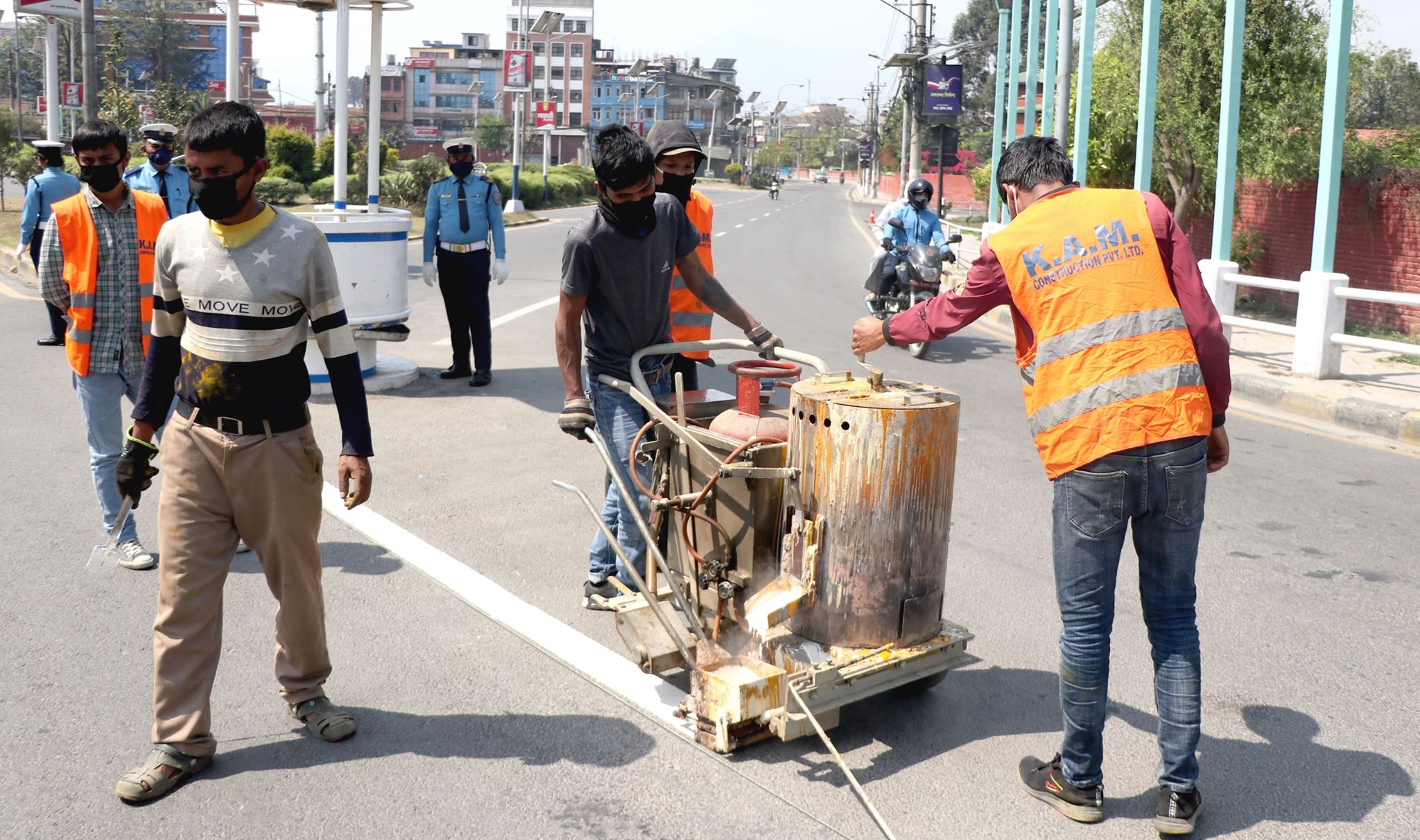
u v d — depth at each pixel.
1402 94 32.34
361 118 115.56
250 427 3.25
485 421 8.02
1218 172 11.66
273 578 3.46
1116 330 3.04
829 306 16.64
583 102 118.44
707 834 3.08
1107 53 19.78
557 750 3.51
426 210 9.09
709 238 5.26
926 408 3.37
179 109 31.20
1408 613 4.81
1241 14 11.27
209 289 3.18
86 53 20.64
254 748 3.50
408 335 8.91
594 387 4.18
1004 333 13.81
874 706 3.90
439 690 3.91
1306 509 6.36
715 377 10.04
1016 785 3.38
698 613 3.99
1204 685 4.11
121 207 4.88
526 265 20.95
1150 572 3.16
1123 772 3.48
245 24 104.19
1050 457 3.12
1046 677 4.15
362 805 3.19
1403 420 8.33
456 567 5.10
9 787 3.24
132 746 3.50
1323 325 9.91
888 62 33.88
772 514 3.72
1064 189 3.29
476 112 126.81
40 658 4.10
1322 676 4.18
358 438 3.40
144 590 4.80
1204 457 3.09
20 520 5.68
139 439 3.41
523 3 47.56
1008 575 5.21
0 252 19.08
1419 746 3.67
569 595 4.80
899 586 3.47
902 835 3.10
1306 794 3.38
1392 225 15.34
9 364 9.84
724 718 3.43
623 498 3.95
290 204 36.75
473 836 3.05
